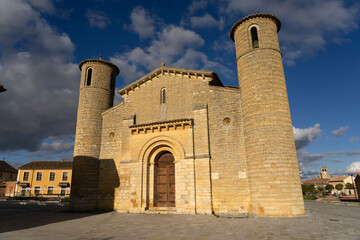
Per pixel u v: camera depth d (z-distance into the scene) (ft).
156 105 71.82
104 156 73.26
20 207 84.89
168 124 65.41
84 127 74.54
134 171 66.95
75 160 72.74
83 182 69.92
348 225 38.81
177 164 63.52
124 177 68.54
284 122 54.34
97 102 77.66
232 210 56.49
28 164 173.88
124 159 69.87
